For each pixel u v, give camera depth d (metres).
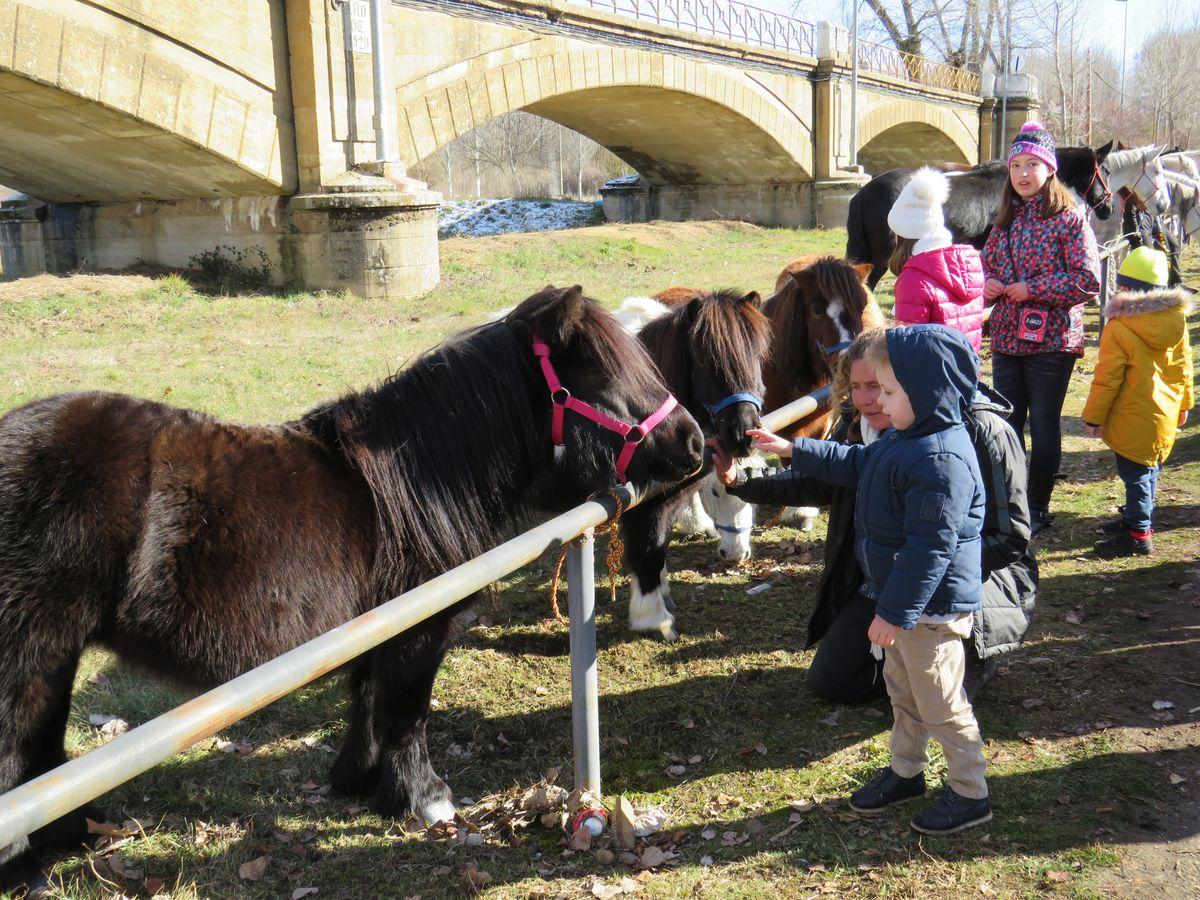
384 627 2.07
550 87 18.23
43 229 18.33
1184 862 2.59
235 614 2.47
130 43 12.10
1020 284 4.48
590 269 17.62
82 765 1.58
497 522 3.00
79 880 2.71
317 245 14.45
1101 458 6.67
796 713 3.61
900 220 4.00
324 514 2.63
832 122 27.45
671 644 4.24
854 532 3.38
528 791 3.11
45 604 2.32
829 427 5.31
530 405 2.98
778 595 4.78
